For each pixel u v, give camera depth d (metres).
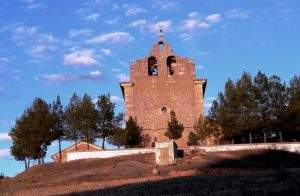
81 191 52.12
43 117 89.44
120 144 87.50
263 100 85.31
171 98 94.75
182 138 91.81
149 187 49.31
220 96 87.94
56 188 58.56
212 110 87.69
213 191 42.81
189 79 95.81
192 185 47.91
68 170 74.25
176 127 89.94
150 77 95.69
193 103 94.62
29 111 91.00
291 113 83.94
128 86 94.88
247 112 85.00
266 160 70.69
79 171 71.88
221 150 78.94
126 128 87.62
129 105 94.06
